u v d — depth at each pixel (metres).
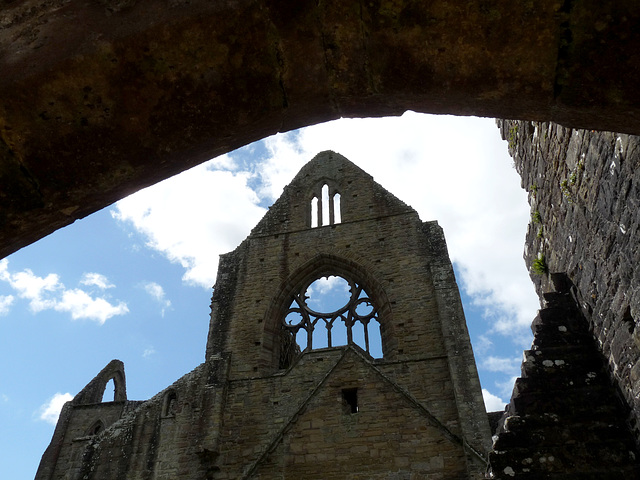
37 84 3.21
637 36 3.17
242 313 22.17
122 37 3.24
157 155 3.60
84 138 3.40
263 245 24.31
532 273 14.66
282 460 16.81
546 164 11.57
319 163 27.22
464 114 3.92
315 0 3.38
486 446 16.14
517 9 3.23
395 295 21.12
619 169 7.51
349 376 18.23
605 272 8.88
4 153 3.30
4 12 3.35
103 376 32.09
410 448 16.47
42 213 3.53
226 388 19.92
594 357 10.48
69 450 23.17
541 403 10.16
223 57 3.45
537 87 3.52
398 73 3.64
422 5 3.32
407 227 23.09
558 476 9.24
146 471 18.42
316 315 21.94
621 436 9.37
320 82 3.74
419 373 18.75
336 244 23.33
